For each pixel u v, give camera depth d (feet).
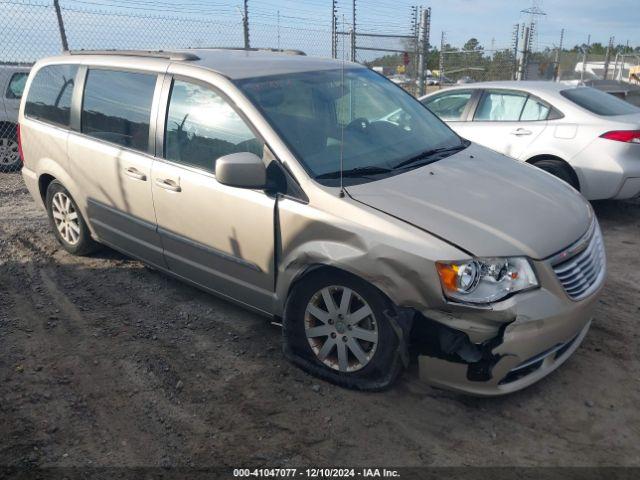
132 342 12.78
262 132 11.53
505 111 23.00
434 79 57.82
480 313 9.40
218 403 10.75
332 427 10.09
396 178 11.43
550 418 10.29
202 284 13.41
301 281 11.10
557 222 10.68
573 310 10.09
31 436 9.90
